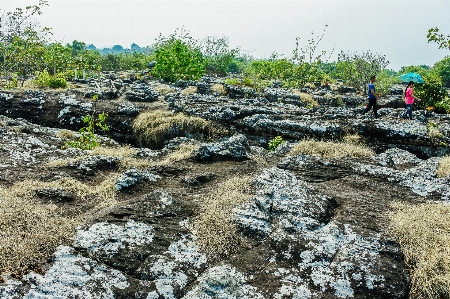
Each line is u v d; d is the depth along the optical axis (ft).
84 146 40.68
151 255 18.12
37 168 29.89
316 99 93.56
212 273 16.79
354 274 17.31
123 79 109.09
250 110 53.01
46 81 78.43
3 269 16.11
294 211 21.56
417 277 17.24
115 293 15.83
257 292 16.25
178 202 22.81
